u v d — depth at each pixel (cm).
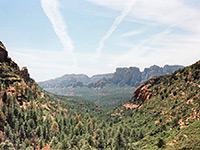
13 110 10462
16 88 12912
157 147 8419
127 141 11606
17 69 15238
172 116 11519
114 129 14138
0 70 12781
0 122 9031
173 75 17638
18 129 9612
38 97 16162
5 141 8100
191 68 15300
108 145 11488
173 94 14462
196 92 11800
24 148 8756
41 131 10662
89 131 13438
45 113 14088
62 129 12731
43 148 9700
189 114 9788
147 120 14238
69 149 9419
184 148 6244
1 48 13800
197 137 6588
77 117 15700
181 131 8369
